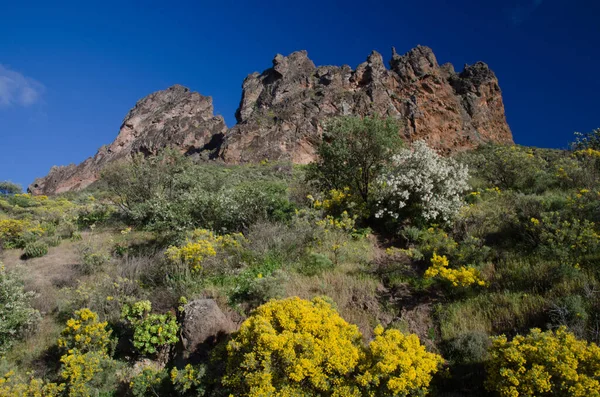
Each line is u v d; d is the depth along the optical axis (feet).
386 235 30.71
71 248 40.04
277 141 143.23
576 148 41.39
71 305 24.71
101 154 209.77
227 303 21.47
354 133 36.52
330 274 23.48
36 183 203.62
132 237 40.55
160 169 51.60
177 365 18.37
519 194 30.71
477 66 185.98
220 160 141.79
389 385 13.51
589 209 23.44
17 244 42.06
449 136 152.35
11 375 18.37
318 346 14.55
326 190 38.45
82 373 17.93
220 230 35.14
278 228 30.22
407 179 30.73
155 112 222.07
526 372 13.14
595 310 16.35
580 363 13.04
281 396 13.64
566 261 19.77
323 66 188.24
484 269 21.86
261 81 209.67
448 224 28.73
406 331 18.33
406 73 162.30
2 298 23.56
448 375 15.16
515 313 17.65
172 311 21.31
